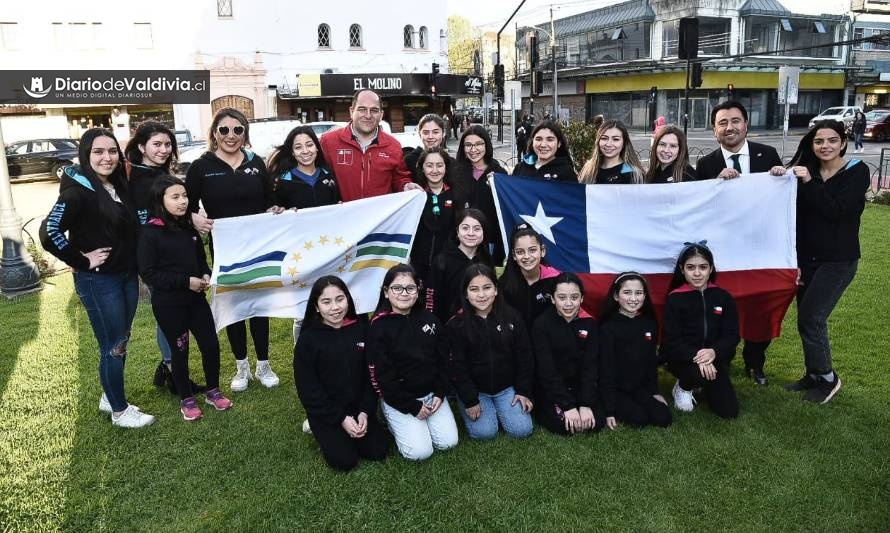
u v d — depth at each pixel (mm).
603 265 4832
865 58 40875
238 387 4746
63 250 3713
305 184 4738
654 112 37125
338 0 28969
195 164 4480
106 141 3881
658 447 3785
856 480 3416
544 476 3516
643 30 38125
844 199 4090
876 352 5141
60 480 3578
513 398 4062
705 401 4410
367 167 4980
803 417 4102
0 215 7496
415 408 3730
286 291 4703
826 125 4109
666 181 5102
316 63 29109
